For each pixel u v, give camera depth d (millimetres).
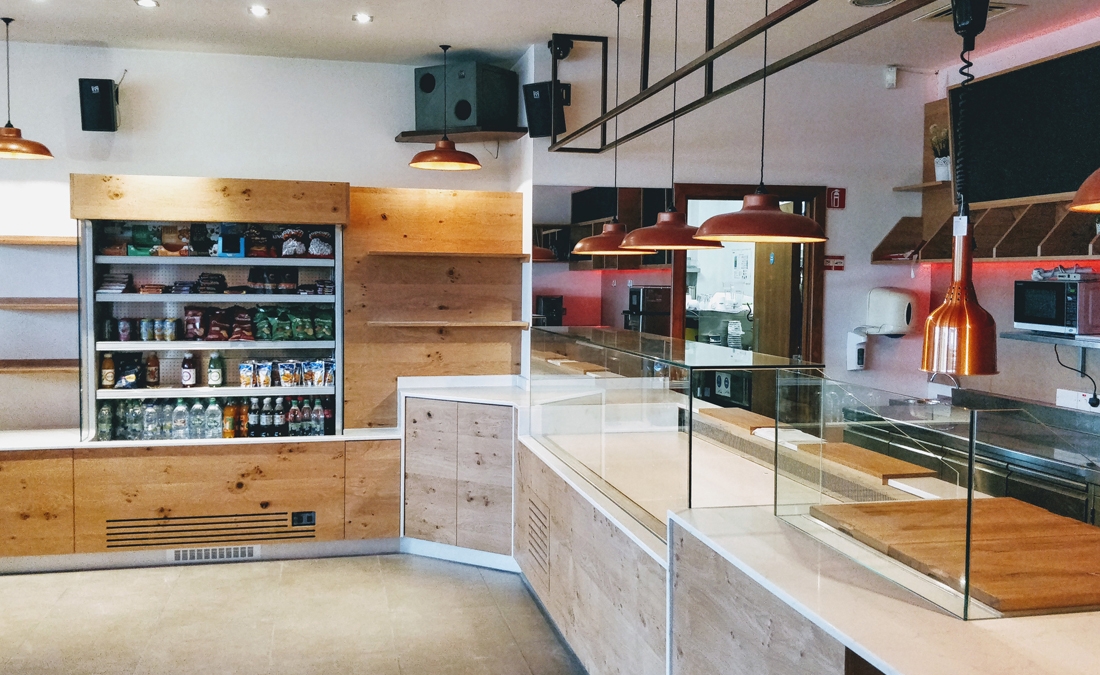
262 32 5098
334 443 5355
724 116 5660
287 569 5188
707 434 2910
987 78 4867
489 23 4867
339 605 4613
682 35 5082
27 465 5012
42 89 5387
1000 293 5566
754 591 2125
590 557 3488
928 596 1904
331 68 5770
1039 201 4707
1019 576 1896
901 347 6086
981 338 1880
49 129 5406
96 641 4102
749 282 6324
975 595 1840
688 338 6176
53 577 5004
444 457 5309
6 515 5004
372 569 5203
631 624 3018
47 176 5410
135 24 4949
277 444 5289
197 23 4910
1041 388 5316
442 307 5723
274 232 5531
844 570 2125
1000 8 4570
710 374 2732
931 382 6047
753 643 2135
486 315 5797
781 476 2557
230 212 5141
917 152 6000
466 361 5770
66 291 5438
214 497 5230
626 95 5488
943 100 5840
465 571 5191
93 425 5156
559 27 4914
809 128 5793
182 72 5566
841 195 5879
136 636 4168
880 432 2150
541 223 5457
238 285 5562
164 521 5191
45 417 5469
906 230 5988
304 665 3877
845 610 1861
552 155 5438
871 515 2121
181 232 5320
